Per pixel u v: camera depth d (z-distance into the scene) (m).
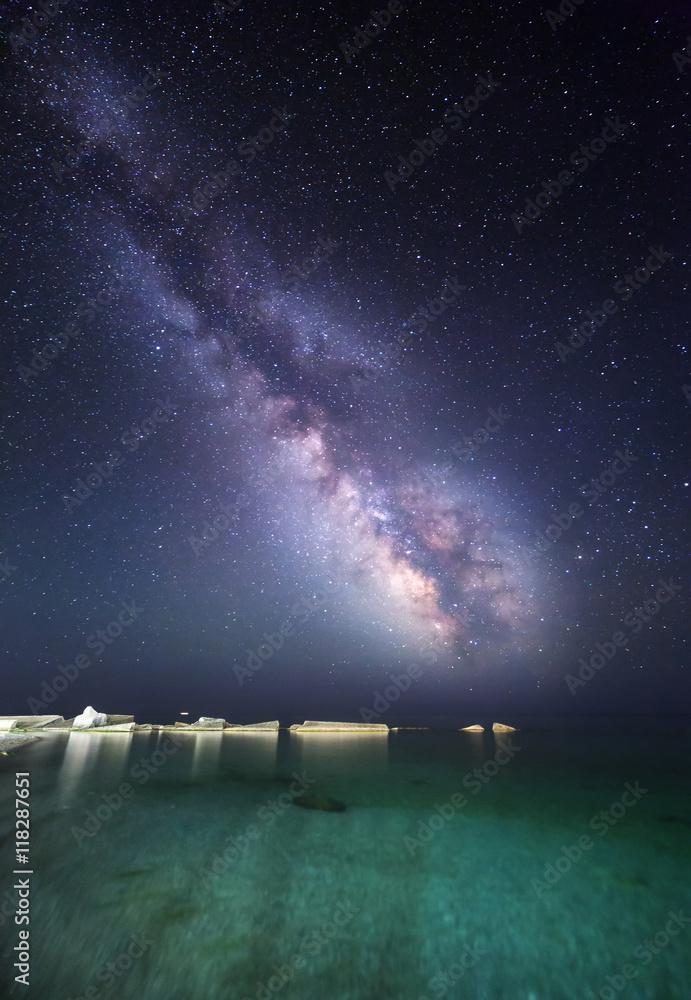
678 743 28.95
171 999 5.10
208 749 21.78
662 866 9.08
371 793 14.06
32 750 19.70
